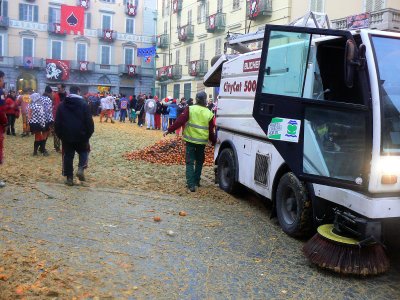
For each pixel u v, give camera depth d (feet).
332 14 73.36
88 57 164.14
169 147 39.40
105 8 164.45
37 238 17.16
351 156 15.30
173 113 71.05
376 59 15.03
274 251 17.62
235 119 25.85
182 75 137.90
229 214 22.68
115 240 17.58
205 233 19.31
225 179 27.81
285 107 16.69
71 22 132.87
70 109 25.36
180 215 21.63
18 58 153.28
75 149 26.50
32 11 155.84
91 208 21.83
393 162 14.87
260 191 22.62
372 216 14.90
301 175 16.10
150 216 21.21
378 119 14.65
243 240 18.72
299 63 17.57
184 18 136.98
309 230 18.67
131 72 167.63
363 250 15.33
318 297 13.91
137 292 13.34
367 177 14.80
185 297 13.29
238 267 15.81
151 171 32.55
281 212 20.18
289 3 85.20
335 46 17.67
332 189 16.75
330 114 15.71
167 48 150.61
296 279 15.11
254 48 28.91
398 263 17.10
